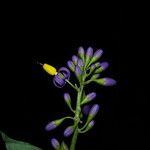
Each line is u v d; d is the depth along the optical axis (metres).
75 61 0.23
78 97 0.22
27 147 0.21
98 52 0.23
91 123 0.22
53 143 0.21
